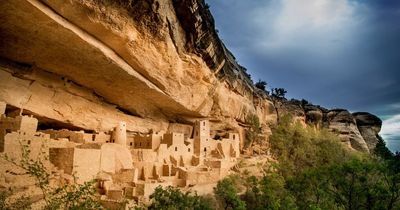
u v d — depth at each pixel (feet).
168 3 85.87
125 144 103.19
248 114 164.76
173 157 110.11
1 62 80.43
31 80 86.38
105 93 104.27
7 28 69.05
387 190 71.26
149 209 76.28
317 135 209.87
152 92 103.65
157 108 120.37
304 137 193.36
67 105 95.81
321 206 88.43
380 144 194.90
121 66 85.97
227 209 100.94
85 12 69.05
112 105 110.22
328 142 199.00
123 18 75.56
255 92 181.68
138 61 88.58
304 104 247.29
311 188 98.17
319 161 179.63
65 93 95.14
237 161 136.26
